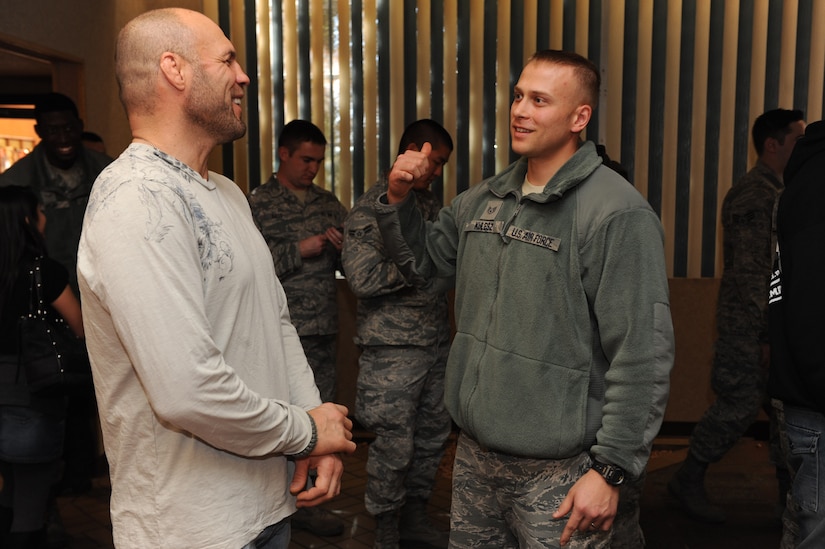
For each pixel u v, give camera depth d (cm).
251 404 102
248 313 115
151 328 95
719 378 292
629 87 401
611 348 139
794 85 396
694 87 398
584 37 397
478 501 162
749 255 277
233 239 114
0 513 217
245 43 407
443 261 177
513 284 148
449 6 398
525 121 146
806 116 397
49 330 214
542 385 144
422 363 250
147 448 108
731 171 402
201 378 96
